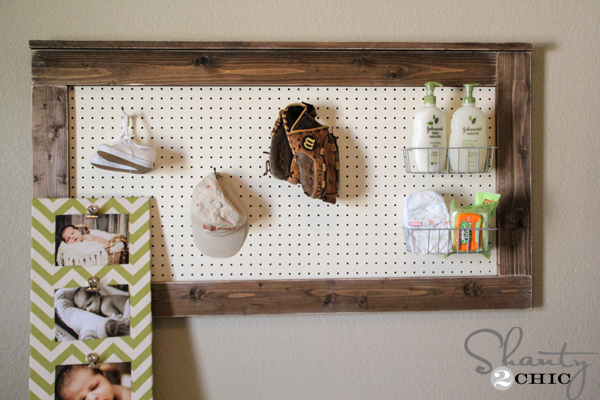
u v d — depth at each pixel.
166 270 1.15
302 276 1.17
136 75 1.13
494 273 1.18
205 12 1.17
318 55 1.14
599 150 1.20
